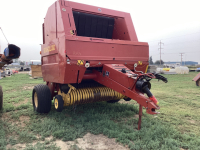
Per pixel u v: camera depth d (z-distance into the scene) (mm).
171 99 7387
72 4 4875
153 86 11344
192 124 4496
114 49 4785
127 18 5848
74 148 3225
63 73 4234
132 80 3816
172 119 4797
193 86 11258
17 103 6828
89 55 4387
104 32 6227
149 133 3646
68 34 4395
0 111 5473
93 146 3334
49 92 5250
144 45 5367
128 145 3291
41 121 4570
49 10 5258
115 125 4188
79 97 4852
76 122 4434
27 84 13070
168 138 3562
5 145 3268
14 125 4297
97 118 4676
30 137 3639
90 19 5812
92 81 5688
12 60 4848
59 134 3676
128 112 5191
